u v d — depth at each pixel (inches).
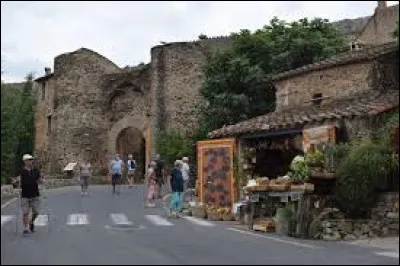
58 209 881.5
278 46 1251.2
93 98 1839.3
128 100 1807.3
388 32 1679.4
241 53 1264.8
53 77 1925.4
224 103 1216.2
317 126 783.1
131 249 485.7
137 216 808.9
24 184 606.9
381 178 632.4
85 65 1849.2
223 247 508.1
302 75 965.8
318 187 653.9
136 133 1851.6
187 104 1663.4
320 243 576.1
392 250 519.8
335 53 1253.7
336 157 682.2
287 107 987.9
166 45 1694.1
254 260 432.1
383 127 709.3
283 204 713.6
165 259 430.3
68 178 1668.3
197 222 764.0
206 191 914.1
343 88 890.7
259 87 1216.8
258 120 915.4
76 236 578.2
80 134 1824.6
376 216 637.3
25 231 598.9
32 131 1788.9
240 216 792.3
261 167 908.6
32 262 415.8
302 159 690.2
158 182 1132.5
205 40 1712.6
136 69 1792.6
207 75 1295.5
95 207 922.7
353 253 491.2
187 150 1455.5
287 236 638.5
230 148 896.9
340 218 634.2
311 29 1300.4
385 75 851.4
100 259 429.7
